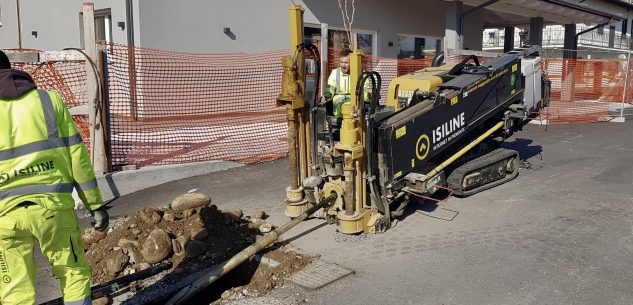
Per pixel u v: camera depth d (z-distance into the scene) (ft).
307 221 18.15
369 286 13.55
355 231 16.51
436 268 14.39
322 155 16.98
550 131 37.14
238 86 35.70
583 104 48.55
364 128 16.10
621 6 74.84
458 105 19.26
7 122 9.68
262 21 38.34
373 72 15.53
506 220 17.98
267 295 13.43
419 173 18.08
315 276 14.11
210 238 16.37
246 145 28.78
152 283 14.35
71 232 10.52
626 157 27.91
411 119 17.12
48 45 41.83
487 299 12.67
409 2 51.16
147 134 27.45
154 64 31.94
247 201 20.80
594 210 18.88
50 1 40.83
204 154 26.48
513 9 51.06
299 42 17.35
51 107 10.19
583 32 64.13
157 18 32.60
